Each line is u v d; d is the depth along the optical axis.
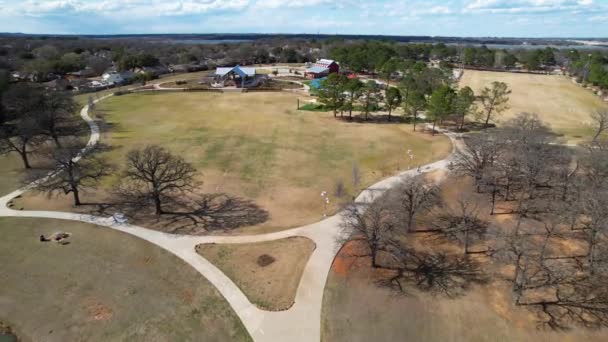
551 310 29.34
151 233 39.88
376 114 90.75
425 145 68.00
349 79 89.56
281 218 43.34
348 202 46.47
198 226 41.38
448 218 43.06
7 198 47.09
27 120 62.97
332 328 28.00
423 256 36.38
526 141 50.88
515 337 27.09
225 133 73.88
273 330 27.81
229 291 31.62
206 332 27.67
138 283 32.53
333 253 36.69
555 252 35.88
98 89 123.19
